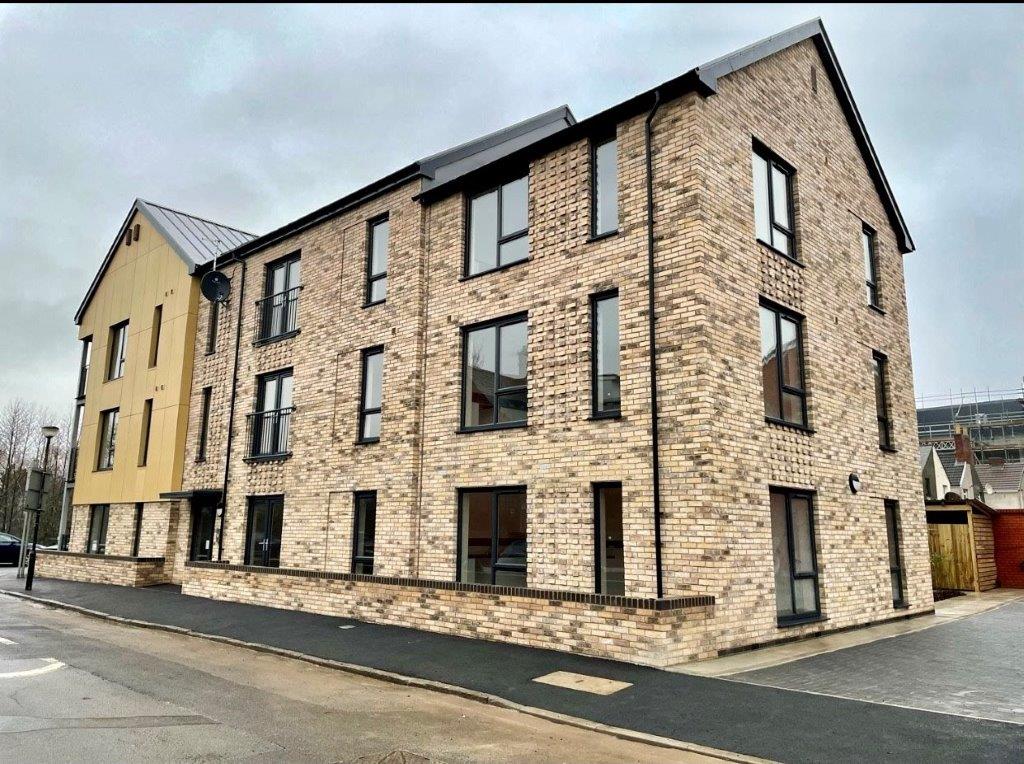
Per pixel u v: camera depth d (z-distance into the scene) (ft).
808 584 38.19
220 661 32.78
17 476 147.23
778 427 37.14
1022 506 125.29
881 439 47.98
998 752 19.21
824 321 42.60
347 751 19.95
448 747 20.54
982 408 181.88
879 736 20.66
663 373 34.27
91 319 82.23
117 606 49.73
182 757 18.95
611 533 35.83
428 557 43.45
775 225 40.73
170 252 70.74
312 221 56.13
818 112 46.37
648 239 35.78
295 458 53.57
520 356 41.52
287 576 46.75
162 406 67.56
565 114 58.39
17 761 18.29
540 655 31.45
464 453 42.68
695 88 35.37
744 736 21.08
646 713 23.36
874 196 51.62
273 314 59.98
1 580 67.87
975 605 52.34
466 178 45.44
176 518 64.28
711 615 31.14
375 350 50.19
